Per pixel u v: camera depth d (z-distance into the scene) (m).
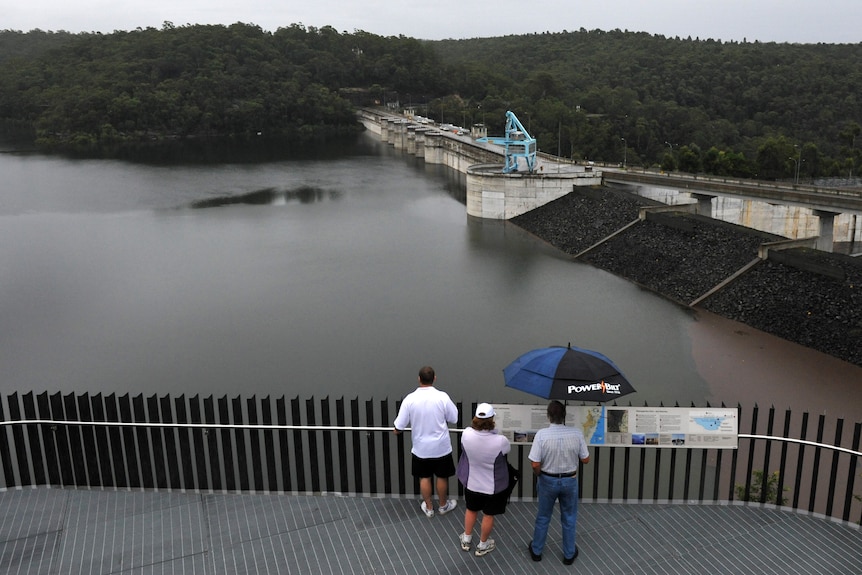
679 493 36.50
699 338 74.44
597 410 15.38
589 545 14.38
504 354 69.38
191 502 15.75
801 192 102.69
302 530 14.77
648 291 92.88
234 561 13.78
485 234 130.12
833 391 60.25
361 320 80.00
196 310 83.88
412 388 61.25
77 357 69.56
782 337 74.25
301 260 109.38
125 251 115.25
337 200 168.50
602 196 125.81
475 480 13.59
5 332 76.81
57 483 16.42
